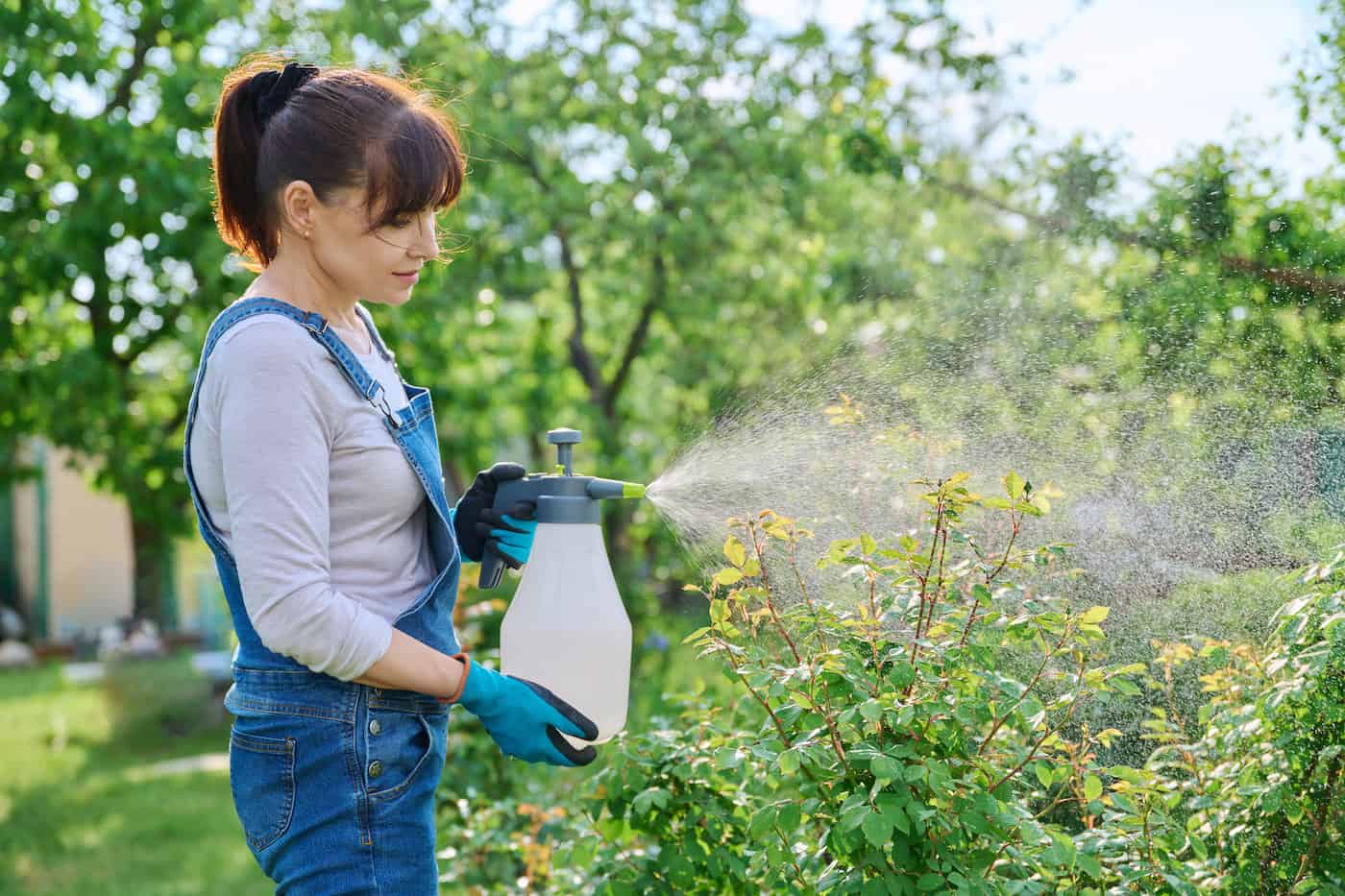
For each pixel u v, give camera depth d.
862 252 6.69
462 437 7.86
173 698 8.09
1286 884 2.02
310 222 1.56
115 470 8.88
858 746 1.71
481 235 7.11
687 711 2.42
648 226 7.39
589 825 2.32
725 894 2.21
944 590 1.87
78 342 9.14
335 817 1.53
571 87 7.57
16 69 7.06
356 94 1.56
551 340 8.38
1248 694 2.09
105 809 6.05
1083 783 1.94
